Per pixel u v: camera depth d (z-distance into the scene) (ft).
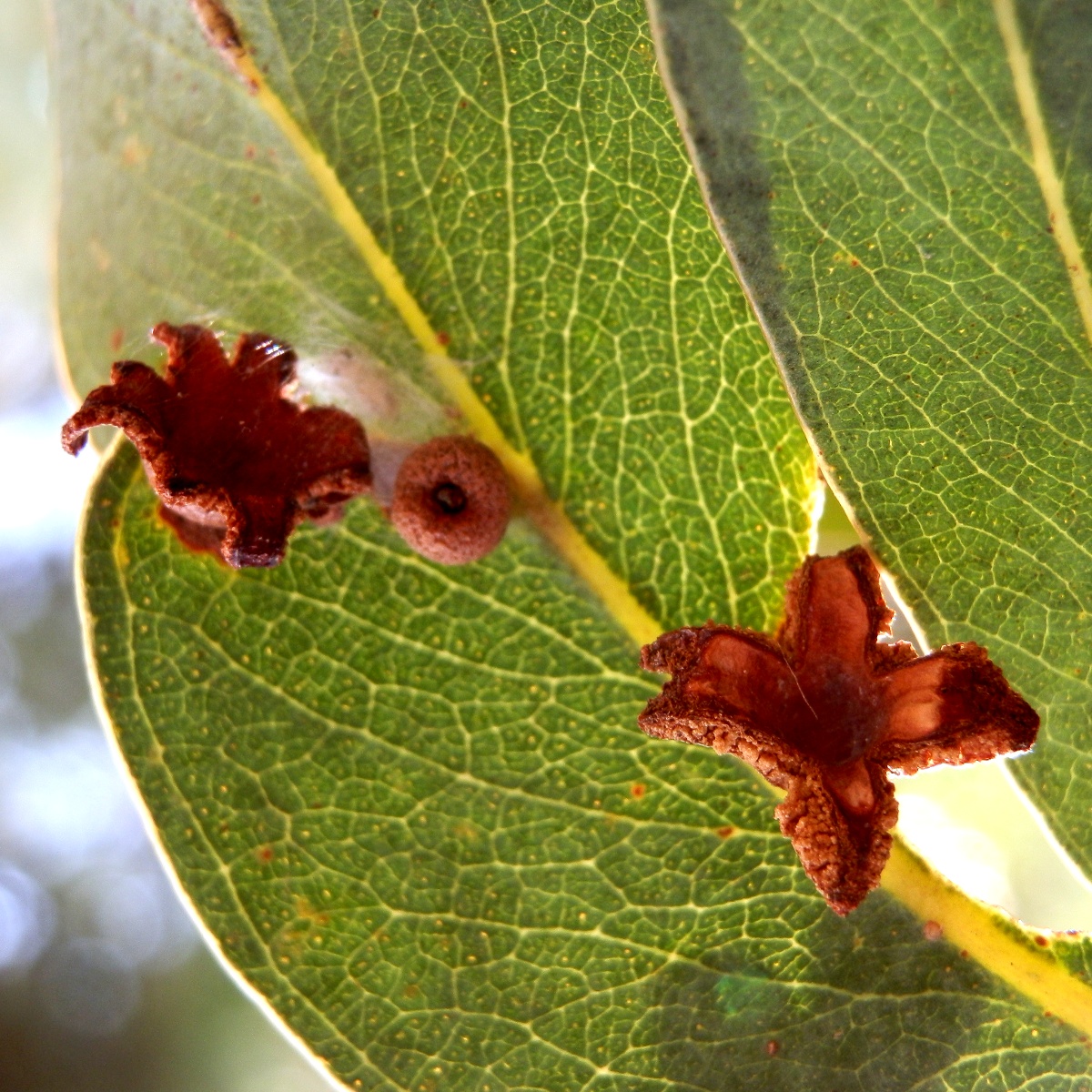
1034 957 0.43
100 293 0.48
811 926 0.44
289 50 0.44
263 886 0.44
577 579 0.44
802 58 0.40
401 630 0.44
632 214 0.44
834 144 0.41
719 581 0.44
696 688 0.41
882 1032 0.44
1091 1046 0.43
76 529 0.44
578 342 0.44
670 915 0.44
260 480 0.43
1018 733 0.41
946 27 0.40
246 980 0.44
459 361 0.44
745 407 0.44
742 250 0.41
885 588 0.44
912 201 0.41
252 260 0.45
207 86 0.45
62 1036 1.00
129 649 0.44
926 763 0.41
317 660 0.44
